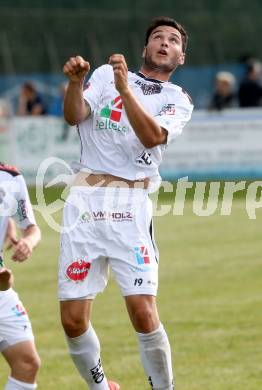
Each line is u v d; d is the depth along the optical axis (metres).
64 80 80.62
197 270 34.38
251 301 29.62
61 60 82.25
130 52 83.56
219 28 87.19
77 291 19.52
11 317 16.91
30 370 16.92
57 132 59.28
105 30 83.56
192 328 26.62
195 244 39.12
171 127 19.42
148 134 18.86
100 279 19.78
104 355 24.31
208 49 86.25
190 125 59.94
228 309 28.64
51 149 59.28
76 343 19.66
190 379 22.09
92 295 19.70
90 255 19.53
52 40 82.62
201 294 30.77
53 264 35.94
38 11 85.06
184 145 59.88
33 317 28.38
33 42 82.19
